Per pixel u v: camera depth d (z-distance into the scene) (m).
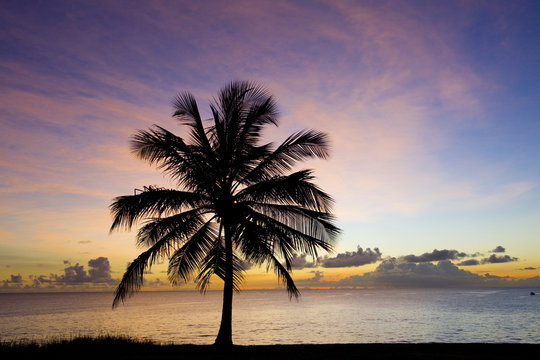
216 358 9.73
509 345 12.08
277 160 12.03
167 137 11.21
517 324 39.41
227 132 12.31
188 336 31.20
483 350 11.17
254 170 12.12
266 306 98.56
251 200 11.84
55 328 38.84
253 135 12.64
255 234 10.96
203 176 11.45
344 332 34.03
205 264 11.09
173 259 11.37
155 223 10.81
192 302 150.12
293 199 11.02
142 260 10.51
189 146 11.62
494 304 88.56
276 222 11.59
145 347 11.64
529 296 161.12
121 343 12.30
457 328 36.06
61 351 10.90
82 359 9.66
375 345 12.21
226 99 12.58
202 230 11.45
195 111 12.55
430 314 56.59
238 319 52.00
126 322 47.97
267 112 12.54
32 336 30.19
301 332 34.44
